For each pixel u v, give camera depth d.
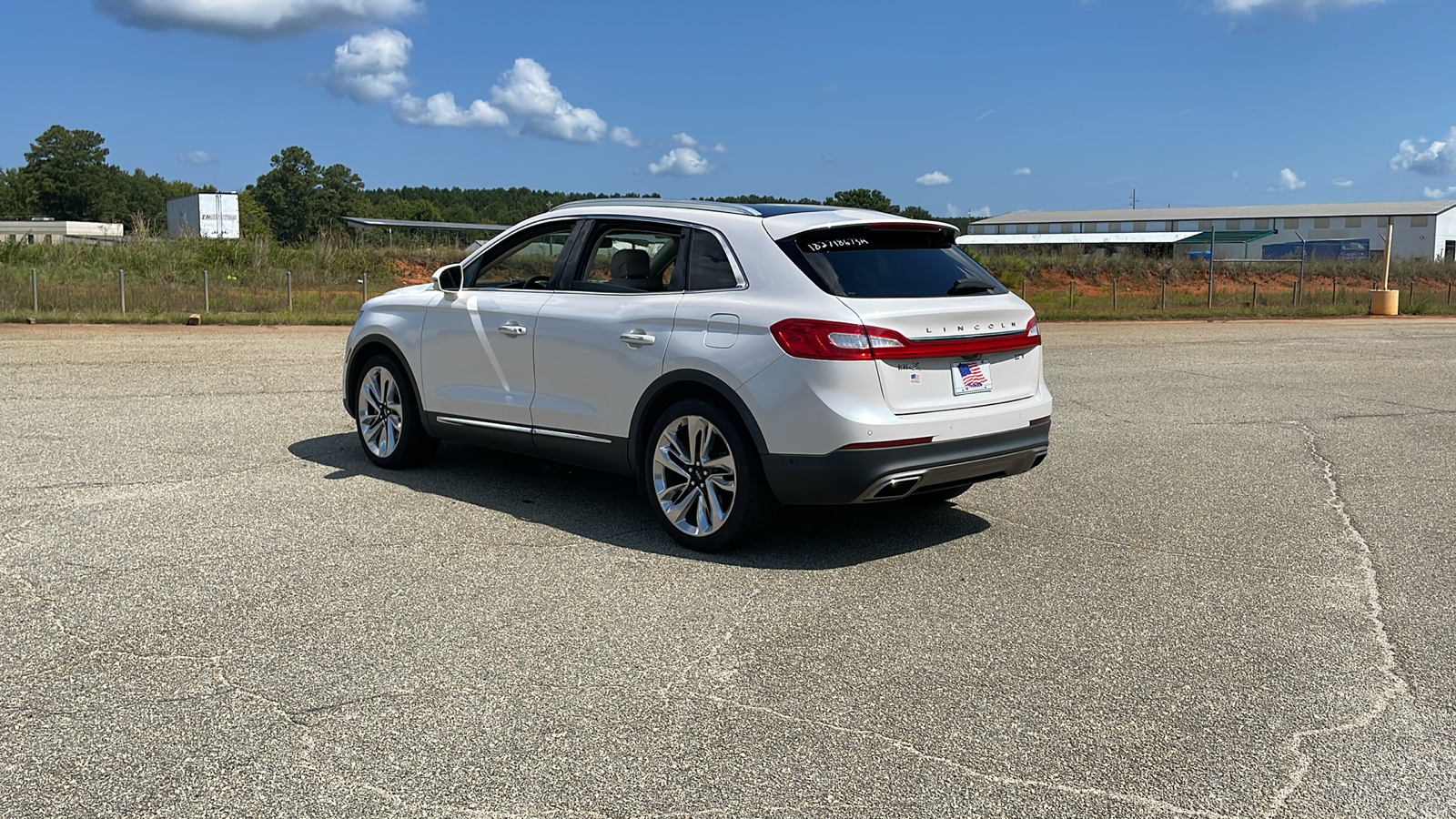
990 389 5.23
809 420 4.78
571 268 5.92
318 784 2.95
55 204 119.88
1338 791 3.00
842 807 2.88
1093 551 5.38
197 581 4.64
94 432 8.06
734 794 2.94
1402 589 4.84
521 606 4.41
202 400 9.78
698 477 5.23
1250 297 38.47
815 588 4.73
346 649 3.92
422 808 2.83
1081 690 3.68
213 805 2.83
